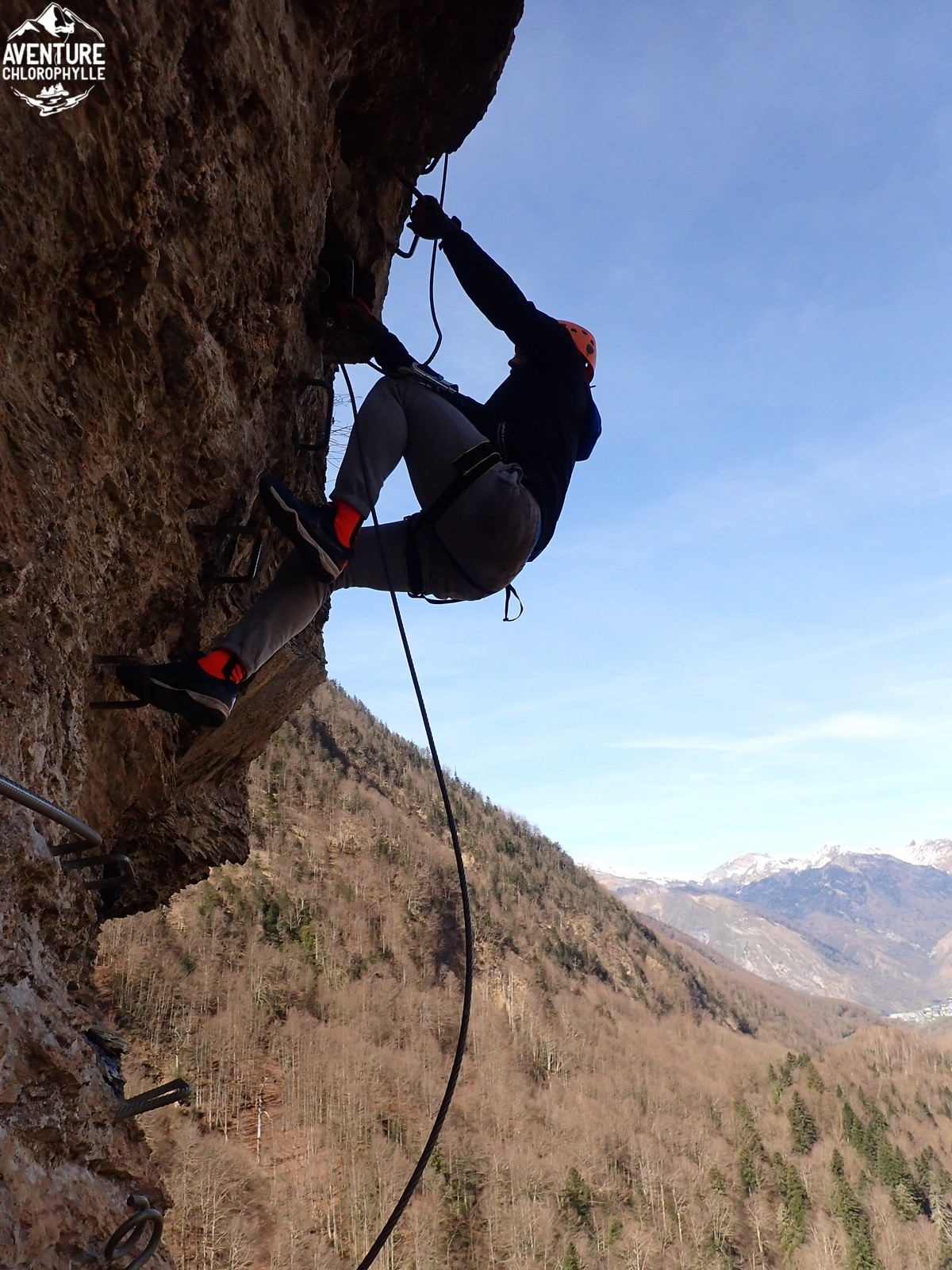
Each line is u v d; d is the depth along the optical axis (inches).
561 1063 5034.5
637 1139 4178.2
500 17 180.7
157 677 124.3
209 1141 2738.7
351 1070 3636.8
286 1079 3378.4
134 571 149.8
